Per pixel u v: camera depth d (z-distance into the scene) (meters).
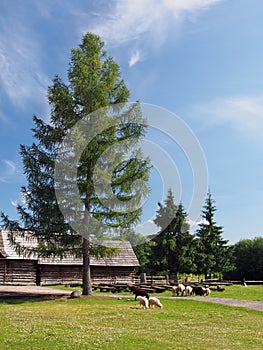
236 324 14.23
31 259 35.41
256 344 10.59
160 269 46.09
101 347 9.70
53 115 22.92
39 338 10.66
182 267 45.88
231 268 52.53
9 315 15.82
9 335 11.05
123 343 10.27
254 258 55.34
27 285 35.03
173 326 13.56
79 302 20.47
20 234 22.91
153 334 11.86
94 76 22.62
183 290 24.34
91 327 12.95
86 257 22.72
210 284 31.55
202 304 20.11
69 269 36.81
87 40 24.05
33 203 22.23
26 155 22.52
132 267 38.66
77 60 23.27
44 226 21.98
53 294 24.08
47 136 22.59
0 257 34.78
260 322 14.77
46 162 22.30
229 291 28.06
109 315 16.16
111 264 37.41
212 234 52.50
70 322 14.03
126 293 25.78
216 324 14.17
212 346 10.17
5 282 34.50
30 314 16.27
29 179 22.28
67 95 22.77
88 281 22.72
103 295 23.78
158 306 18.72
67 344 9.91
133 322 14.34
